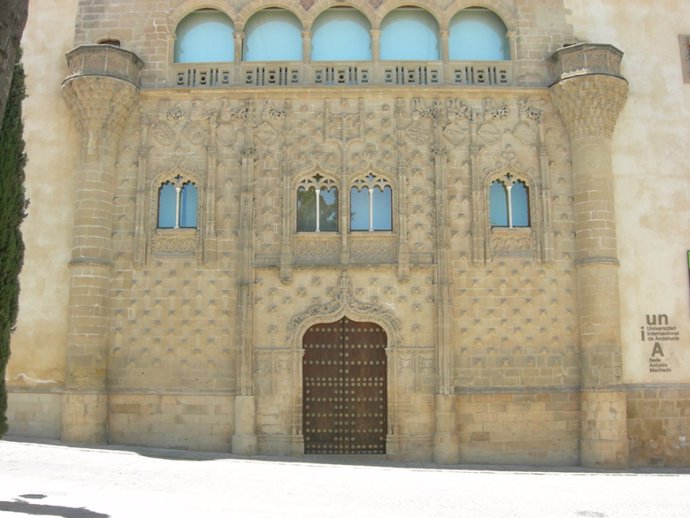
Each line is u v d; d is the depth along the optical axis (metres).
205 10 26.56
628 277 24.86
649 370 24.36
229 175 25.11
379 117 25.41
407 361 23.94
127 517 13.04
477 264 24.50
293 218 24.80
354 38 26.34
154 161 25.19
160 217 25.17
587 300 23.95
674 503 16.17
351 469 20.80
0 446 21.73
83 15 26.19
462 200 24.95
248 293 24.09
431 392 23.73
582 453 23.31
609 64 24.77
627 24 26.33
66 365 23.67
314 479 18.61
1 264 14.91
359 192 25.22
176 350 24.11
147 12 26.19
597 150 24.66
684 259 25.17
